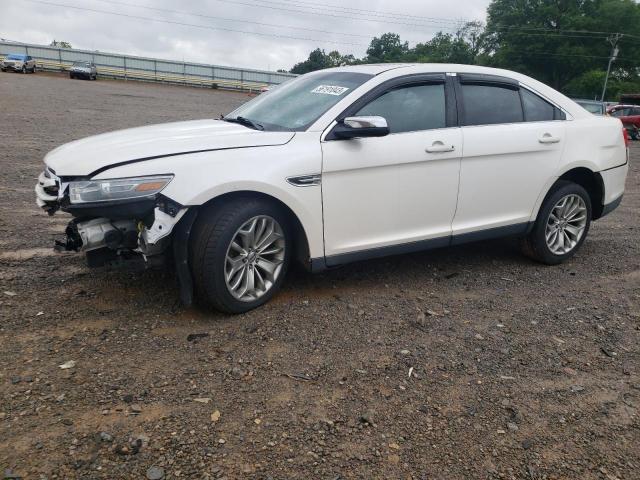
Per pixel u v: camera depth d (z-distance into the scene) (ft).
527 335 12.28
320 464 7.91
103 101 79.46
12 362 9.89
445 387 10.03
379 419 9.00
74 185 11.08
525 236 16.89
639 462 8.42
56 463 7.54
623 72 222.48
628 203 28.76
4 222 18.24
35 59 168.04
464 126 14.71
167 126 14.48
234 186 11.38
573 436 8.93
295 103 14.19
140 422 8.50
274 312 12.58
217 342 11.08
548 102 16.60
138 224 11.35
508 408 9.53
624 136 18.20
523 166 15.62
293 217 12.77
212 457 7.87
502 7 229.86
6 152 31.68
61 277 13.83
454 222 14.93
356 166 12.87
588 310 13.85
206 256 11.41
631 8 209.56
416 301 13.79
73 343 10.69
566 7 219.20
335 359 10.74
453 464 8.11
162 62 182.91
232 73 191.01
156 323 11.70
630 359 11.49
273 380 9.89
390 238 13.92
